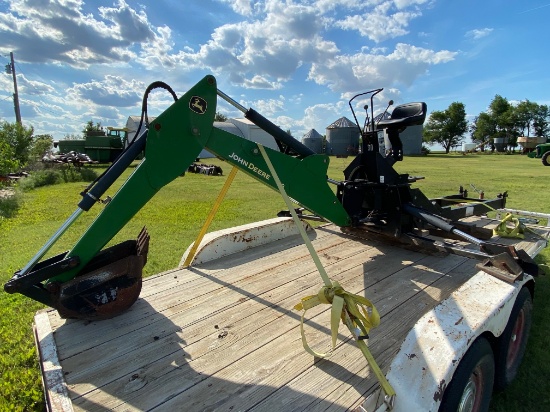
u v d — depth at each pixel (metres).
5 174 12.28
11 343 2.77
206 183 13.27
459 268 2.94
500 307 1.76
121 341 1.96
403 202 3.24
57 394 1.53
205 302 2.41
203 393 1.56
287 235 3.87
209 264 3.09
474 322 1.61
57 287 1.99
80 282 2.03
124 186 2.01
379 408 1.39
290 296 2.49
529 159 31.36
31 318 3.17
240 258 3.23
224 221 6.97
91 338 1.99
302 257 3.24
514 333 2.28
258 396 1.54
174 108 2.05
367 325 1.58
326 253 3.35
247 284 2.69
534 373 2.44
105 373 1.70
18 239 5.82
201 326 2.12
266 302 2.41
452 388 1.53
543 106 62.53
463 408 1.70
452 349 1.47
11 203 8.74
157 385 1.62
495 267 2.13
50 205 8.88
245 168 2.33
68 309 2.01
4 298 3.56
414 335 1.56
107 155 24.69
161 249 5.20
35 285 1.96
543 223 4.95
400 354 1.50
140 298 2.46
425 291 2.53
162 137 2.04
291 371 1.70
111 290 2.14
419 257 3.22
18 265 4.53
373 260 3.16
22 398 2.12
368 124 3.35
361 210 3.40
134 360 1.80
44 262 2.11
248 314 2.25
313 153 2.64
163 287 2.64
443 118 63.28
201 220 7.07
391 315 2.20
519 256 2.29
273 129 2.51
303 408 1.46
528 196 9.38
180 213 7.74
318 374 1.67
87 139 24.17
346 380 1.63
